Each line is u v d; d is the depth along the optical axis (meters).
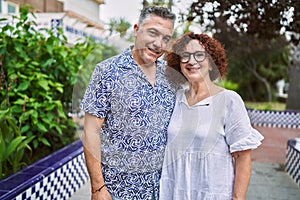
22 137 2.50
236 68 12.87
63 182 2.82
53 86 3.34
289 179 3.98
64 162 2.83
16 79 3.15
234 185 1.52
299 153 3.72
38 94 3.23
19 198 2.02
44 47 3.38
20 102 2.99
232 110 1.48
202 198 1.50
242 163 1.51
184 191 1.51
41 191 2.34
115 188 1.47
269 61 12.50
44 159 2.86
